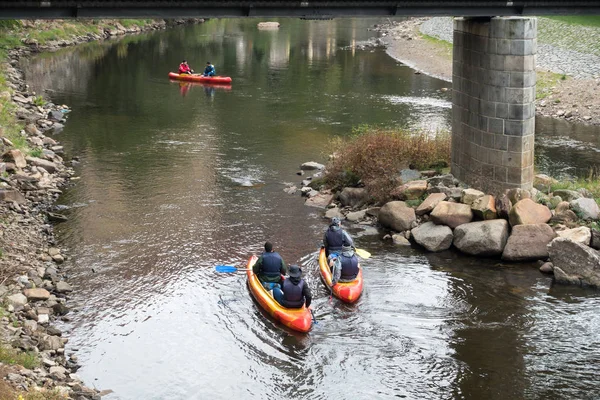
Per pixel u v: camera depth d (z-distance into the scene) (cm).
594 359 1580
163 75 4847
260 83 4609
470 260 2072
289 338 1675
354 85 4556
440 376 1529
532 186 2283
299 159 2967
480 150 2312
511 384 1496
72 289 1850
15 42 5597
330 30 7238
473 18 2308
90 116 3675
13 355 1449
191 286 1898
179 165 2878
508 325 1722
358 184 2531
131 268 1980
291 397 1465
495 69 2202
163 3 2148
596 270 1900
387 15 2311
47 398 1320
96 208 2394
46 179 2602
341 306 1811
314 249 2123
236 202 2477
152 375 1529
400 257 2086
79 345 1616
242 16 2234
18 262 1919
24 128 3147
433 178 2431
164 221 2300
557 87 4081
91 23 6544
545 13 2375
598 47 4628
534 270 2009
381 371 1550
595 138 3303
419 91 4372
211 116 3712
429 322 1739
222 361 1586
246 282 1923
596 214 2133
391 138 2644
